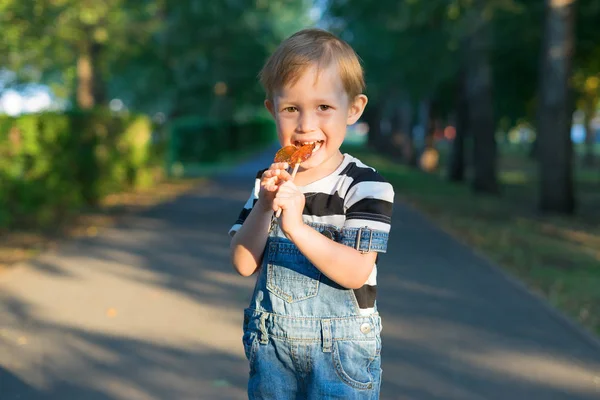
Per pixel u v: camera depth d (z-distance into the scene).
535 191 21.59
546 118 14.45
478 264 8.21
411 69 22.05
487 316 5.94
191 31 28.28
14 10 13.42
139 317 5.75
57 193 11.14
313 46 1.93
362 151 44.97
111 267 7.68
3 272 7.30
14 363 4.64
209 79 31.30
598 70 19.66
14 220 9.94
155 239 9.59
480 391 4.29
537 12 17.25
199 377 4.45
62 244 9.02
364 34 23.69
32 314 5.77
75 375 4.45
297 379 2.06
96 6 15.82
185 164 27.44
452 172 23.95
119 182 15.18
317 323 2.01
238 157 33.03
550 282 7.29
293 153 1.90
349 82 1.96
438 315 5.96
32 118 10.12
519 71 20.23
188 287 6.81
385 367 4.68
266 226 2.03
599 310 6.15
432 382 4.43
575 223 12.95
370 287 2.06
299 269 2.03
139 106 37.00
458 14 16.95
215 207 13.46
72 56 18.58
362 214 1.96
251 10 31.86
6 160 9.54
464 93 23.52
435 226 11.46
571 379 4.52
